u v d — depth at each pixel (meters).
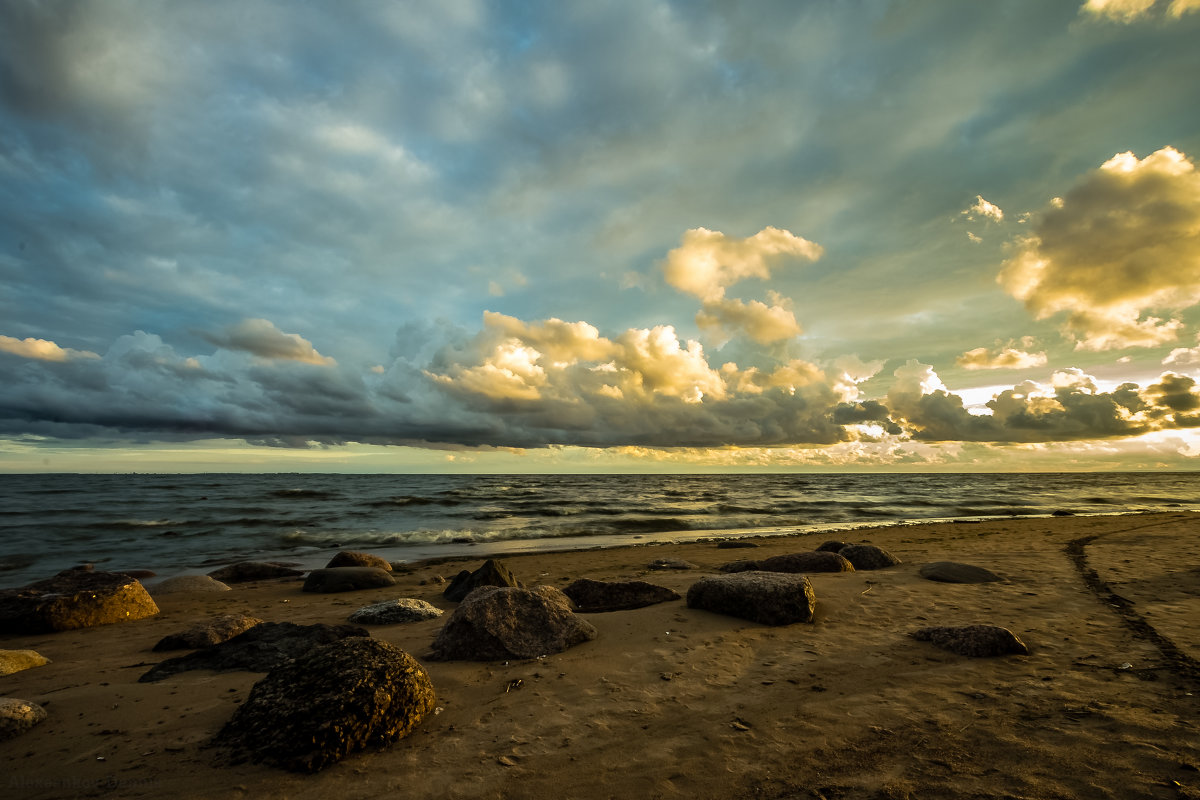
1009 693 4.20
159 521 25.38
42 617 7.48
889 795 2.83
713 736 3.62
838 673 4.78
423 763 3.33
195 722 3.95
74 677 5.14
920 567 9.83
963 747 3.35
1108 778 2.93
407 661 4.06
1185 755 3.14
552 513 31.36
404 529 23.81
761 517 29.33
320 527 24.28
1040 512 31.62
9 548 18.25
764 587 6.68
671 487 69.38
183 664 5.27
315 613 8.45
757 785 3.00
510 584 9.08
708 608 6.96
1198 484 90.12
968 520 25.77
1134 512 30.31
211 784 3.12
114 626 7.87
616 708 4.12
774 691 4.40
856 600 7.57
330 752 3.33
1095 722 3.62
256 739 3.50
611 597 7.54
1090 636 5.66
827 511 33.03
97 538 20.53
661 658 5.27
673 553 15.41
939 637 5.51
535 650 5.39
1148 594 7.57
